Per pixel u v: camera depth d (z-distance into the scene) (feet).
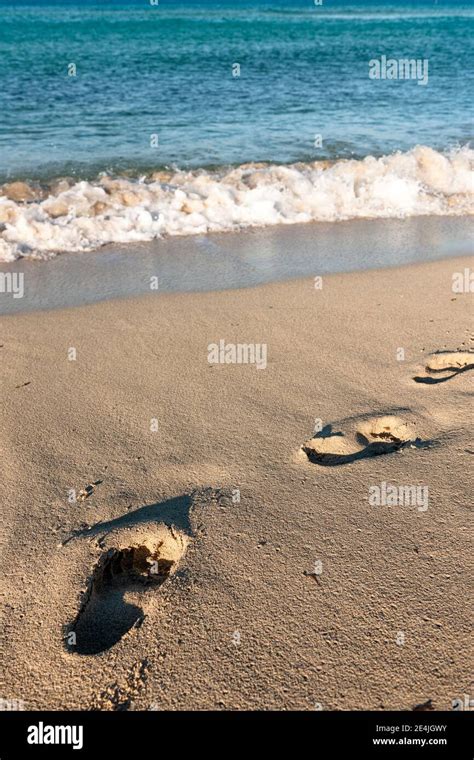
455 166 27.20
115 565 8.16
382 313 15.16
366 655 6.56
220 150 29.09
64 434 10.57
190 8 209.67
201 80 47.60
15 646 6.92
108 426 10.80
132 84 45.21
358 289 16.74
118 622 7.31
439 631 6.73
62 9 196.95
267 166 26.58
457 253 19.79
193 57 60.13
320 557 7.80
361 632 6.79
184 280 17.54
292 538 8.13
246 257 19.47
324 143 30.60
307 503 8.75
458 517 8.27
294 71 53.26
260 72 52.06
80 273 18.10
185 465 9.75
